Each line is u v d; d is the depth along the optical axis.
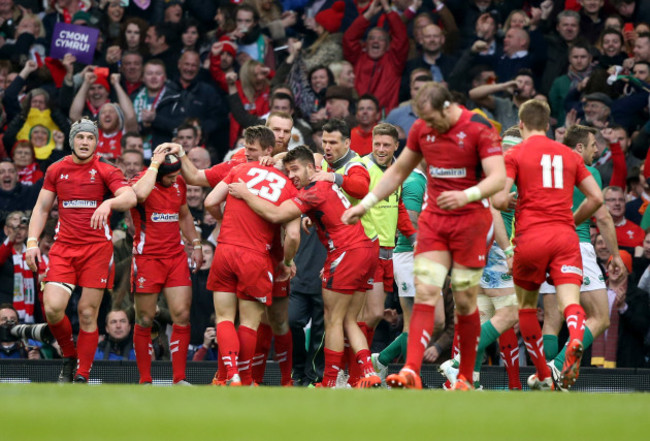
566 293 22.20
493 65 45.56
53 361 33.97
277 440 9.49
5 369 33.97
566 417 12.36
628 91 42.97
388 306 34.47
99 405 13.02
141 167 40.75
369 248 26.47
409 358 19.80
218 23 47.88
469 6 47.78
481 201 19.95
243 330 26.30
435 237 20.11
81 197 28.05
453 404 14.09
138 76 45.81
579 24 46.19
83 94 44.19
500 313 27.19
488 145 19.50
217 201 26.66
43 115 44.00
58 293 27.94
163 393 15.97
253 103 44.81
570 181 22.89
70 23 48.03
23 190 41.88
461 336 20.86
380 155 28.59
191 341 36.22
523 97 43.31
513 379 27.88
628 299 34.69
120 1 48.09
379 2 47.97
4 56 48.12
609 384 32.78
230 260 26.02
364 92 45.75
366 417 11.89
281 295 28.02
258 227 26.20
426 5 48.25
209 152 43.19
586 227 29.05
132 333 35.91
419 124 20.31
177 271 28.77
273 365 33.91
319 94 44.75
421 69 43.28
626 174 40.22
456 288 20.23
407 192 29.34
